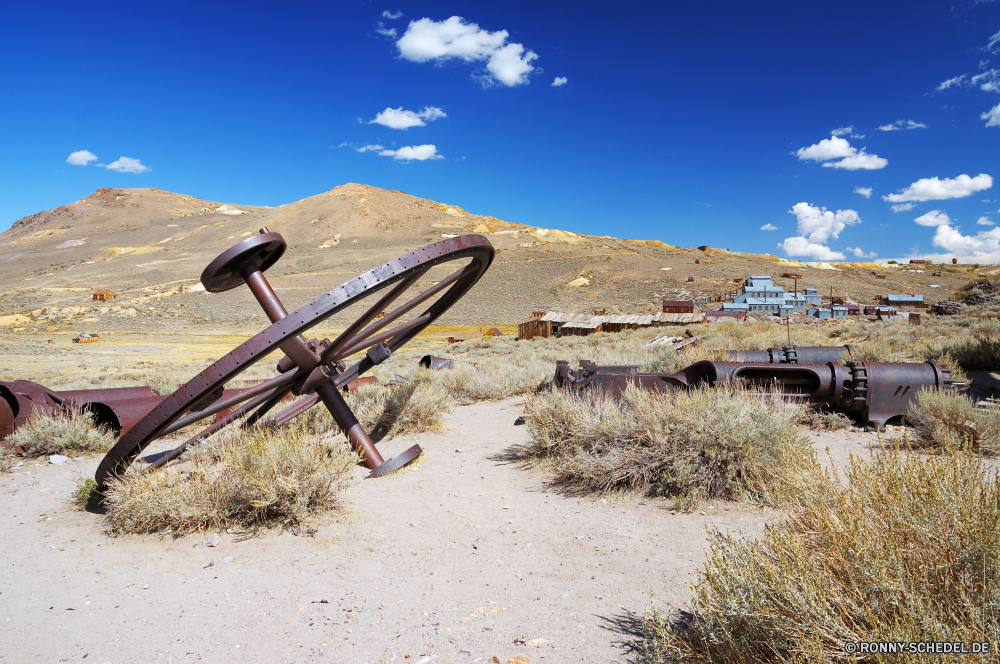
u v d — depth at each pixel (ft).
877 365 27.02
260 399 26.21
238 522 17.89
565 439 24.07
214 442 23.59
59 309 366.63
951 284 521.24
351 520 18.20
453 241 21.76
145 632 11.55
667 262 532.32
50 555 16.12
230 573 14.52
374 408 33.27
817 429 26.37
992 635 6.74
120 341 243.40
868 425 26.27
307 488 17.94
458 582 13.66
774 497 14.85
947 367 26.99
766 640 8.24
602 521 17.48
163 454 28.63
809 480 10.94
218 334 280.51
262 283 22.93
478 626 11.44
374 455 24.61
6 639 11.37
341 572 14.39
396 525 17.79
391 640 10.98
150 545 16.66
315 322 18.92
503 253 589.73
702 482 18.75
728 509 17.61
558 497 20.22
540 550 15.47
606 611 11.76
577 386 29.27
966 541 7.93
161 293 429.79
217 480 18.35
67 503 21.54
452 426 33.24
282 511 17.79
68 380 88.38
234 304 379.76
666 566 13.84
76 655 10.71
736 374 27.71
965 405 22.68
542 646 10.52
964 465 9.53
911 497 8.95
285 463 18.38
